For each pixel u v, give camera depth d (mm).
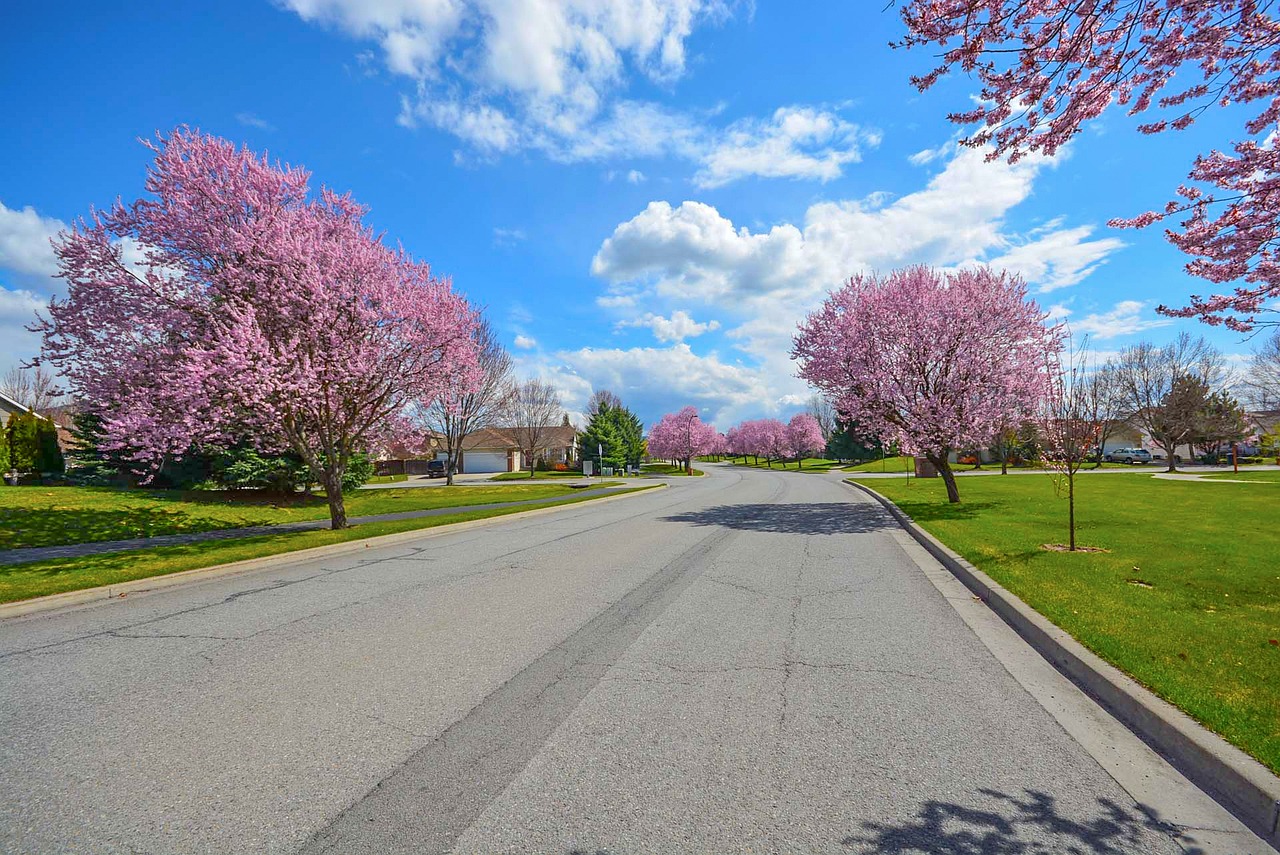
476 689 4539
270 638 5945
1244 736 3422
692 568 9430
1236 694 4023
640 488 34688
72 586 7984
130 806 3012
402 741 3701
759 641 5707
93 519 15211
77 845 2699
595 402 77875
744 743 3658
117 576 8656
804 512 18719
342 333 13797
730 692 4465
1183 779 3279
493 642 5707
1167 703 3924
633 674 4836
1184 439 50219
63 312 12188
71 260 12258
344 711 4156
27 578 8547
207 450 21109
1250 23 4293
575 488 36188
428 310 14953
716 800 3037
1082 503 18047
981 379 18094
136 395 12094
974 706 4223
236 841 2719
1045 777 3281
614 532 14273
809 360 20375
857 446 77062
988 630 6066
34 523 14203
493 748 3602
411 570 9625
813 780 3232
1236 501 18062
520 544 12484
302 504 23422
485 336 41719
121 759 3500
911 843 2697
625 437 76875
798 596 7535
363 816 2906
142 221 12688
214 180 13078
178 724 3969
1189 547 9906
